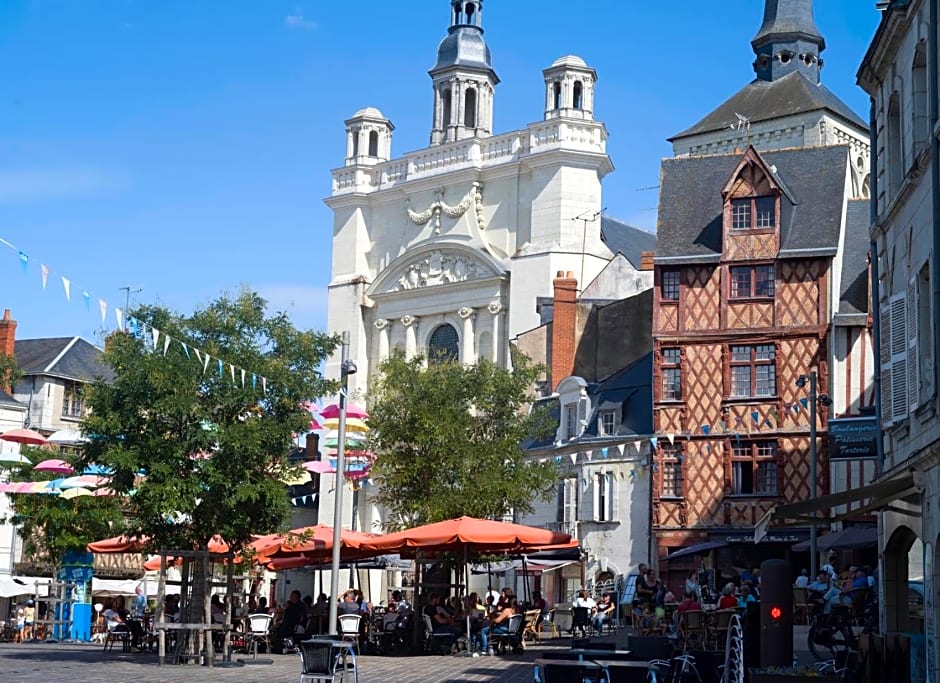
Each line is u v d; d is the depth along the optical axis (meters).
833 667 19.22
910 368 18.25
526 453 38.97
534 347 50.62
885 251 20.33
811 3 62.06
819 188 40.75
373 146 63.22
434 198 59.91
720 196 41.97
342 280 61.72
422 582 31.72
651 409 42.28
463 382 36.09
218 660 24.58
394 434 34.69
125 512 31.47
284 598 58.69
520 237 57.47
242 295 26.20
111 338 25.25
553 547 26.48
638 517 41.31
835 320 39.00
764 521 18.62
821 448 38.75
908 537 19.94
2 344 54.53
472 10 64.50
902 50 19.20
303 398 25.89
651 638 19.45
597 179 56.69
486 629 27.03
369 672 21.70
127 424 24.66
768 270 40.16
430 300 59.12
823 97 59.47
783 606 19.28
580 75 56.94
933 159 16.69
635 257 61.94
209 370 24.94
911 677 17.27
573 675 15.01
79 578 40.00
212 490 24.95
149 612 30.19
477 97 63.38
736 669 16.64
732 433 39.69
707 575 37.09
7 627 38.16
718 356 40.28
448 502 33.75
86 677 20.22
